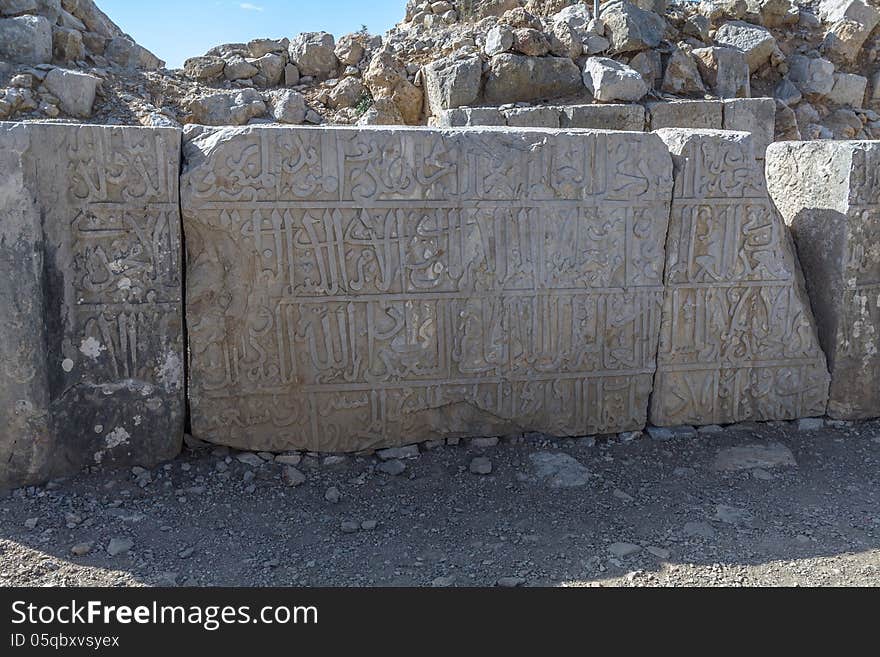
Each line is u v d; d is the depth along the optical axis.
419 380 3.96
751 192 4.15
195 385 3.75
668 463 4.01
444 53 9.62
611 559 3.09
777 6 10.94
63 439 3.59
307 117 9.34
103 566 2.99
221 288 3.69
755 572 2.99
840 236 4.31
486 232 3.90
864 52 11.17
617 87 8.68
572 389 4.15
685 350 4.24
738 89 9.56
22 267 3.36
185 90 9.54
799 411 4.45
